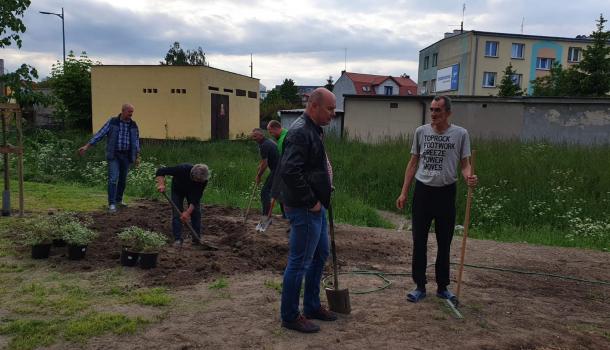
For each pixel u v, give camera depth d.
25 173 13.11
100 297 4.75
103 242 6.64
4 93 9.74
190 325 4.18
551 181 12.48
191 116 22.38
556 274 6.30
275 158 8.18
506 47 44.97
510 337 4.20
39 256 5.87
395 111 24.06
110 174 8.77
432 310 4.75
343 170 15.09
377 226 10.07
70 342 3.81
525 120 23.14
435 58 51.41
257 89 29.33
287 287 4.06
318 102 3.85
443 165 4.76
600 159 14.87
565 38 46.00
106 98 22.94
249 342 3.92
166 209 9.29
